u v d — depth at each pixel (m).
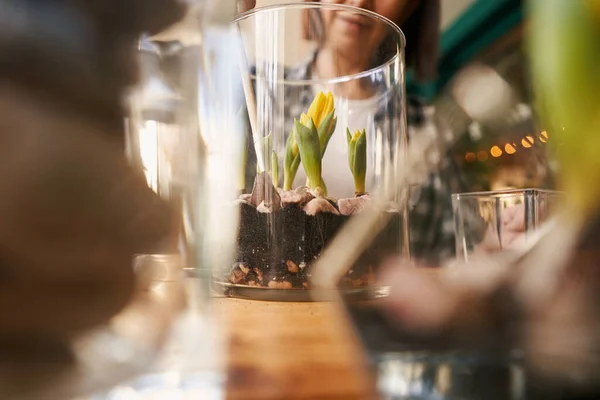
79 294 0.28
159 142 0.35
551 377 0.24
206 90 0.49
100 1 0.31
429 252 0.80
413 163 0.85
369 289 0.46
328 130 0.48
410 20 0.87
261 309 0.42
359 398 0.22
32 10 0.29
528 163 0.77
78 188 0.29
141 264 0.32
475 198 0.58
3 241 0.27
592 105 0.38
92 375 0.24
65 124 0.29
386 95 0.51
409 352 0.27
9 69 0.29
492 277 0.35
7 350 0.25
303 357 0.27
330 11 0.50
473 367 0.25
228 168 0.49
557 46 0.39
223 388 0.23
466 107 0.87
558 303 0.31
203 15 0.40
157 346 0.27
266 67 0.49
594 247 0.37
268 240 0.47
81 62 0.30
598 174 0.37
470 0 0.87
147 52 0.34
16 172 0.28
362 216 0.48
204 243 0.39
